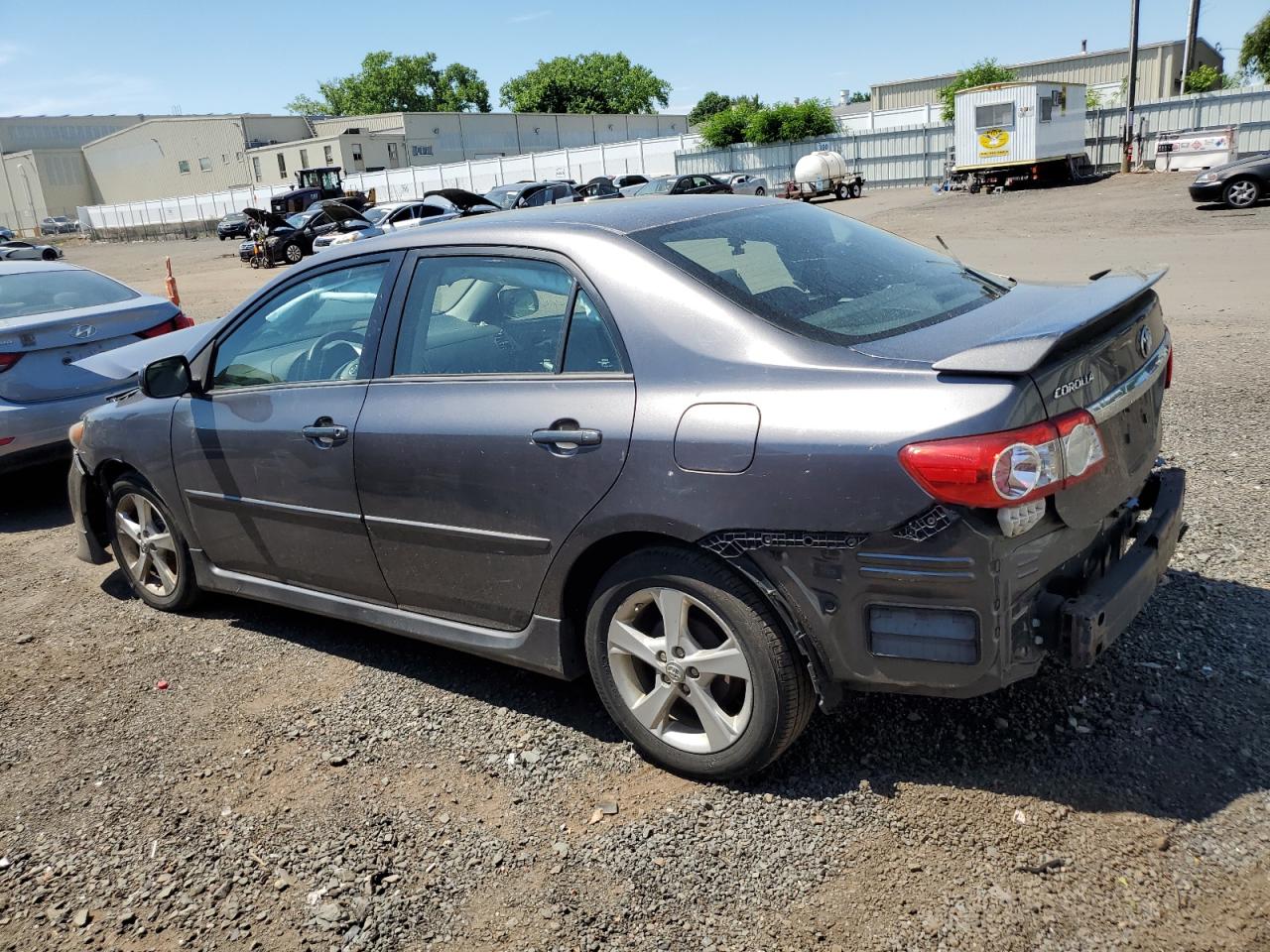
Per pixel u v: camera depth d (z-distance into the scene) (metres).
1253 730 2.90
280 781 3.21
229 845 2.91
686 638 2.88
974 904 2.38
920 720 3.13
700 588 2.76
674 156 49.66
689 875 2.60
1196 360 7.49
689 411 2.70
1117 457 2.71
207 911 2.65
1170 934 2.24
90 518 4.98
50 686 4.06
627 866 2.66
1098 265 13.04
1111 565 2.86
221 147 75.00
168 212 67.50
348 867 2.76
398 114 70.00
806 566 2.56
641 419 2.77
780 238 3.32
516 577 3.17
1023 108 30.72
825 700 2.70
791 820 2.76
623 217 3.24
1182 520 3.05
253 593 4.19
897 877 2.50
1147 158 35.22
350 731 3.48
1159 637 3.45
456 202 29.39
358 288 3.63
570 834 2.81
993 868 2.49
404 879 2.70
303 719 3.59
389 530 3.46
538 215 3.41
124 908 2.70
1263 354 7.48
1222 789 2.68
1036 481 2.33
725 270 2.97
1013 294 3.21
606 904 2.53
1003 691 3.23
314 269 3.80
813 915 2.41
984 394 2.35
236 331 4.05
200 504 4.19
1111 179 31.27
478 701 3.61
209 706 3.76
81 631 4.61
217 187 76.81
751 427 2.59
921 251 3.63
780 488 2.54
